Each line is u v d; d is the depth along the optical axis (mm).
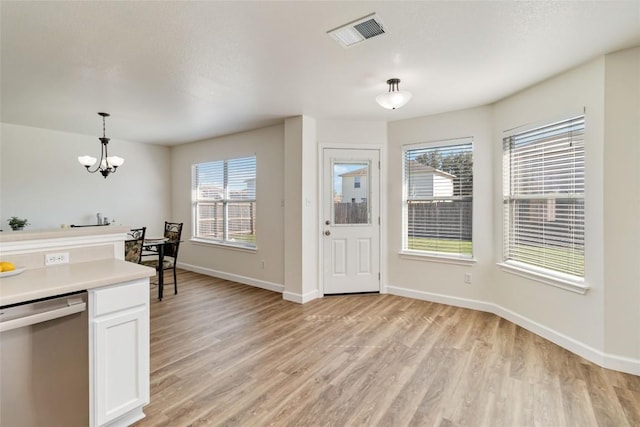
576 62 2527
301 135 4059
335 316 3547
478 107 3668
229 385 2207
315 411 1934
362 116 4074
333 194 4297
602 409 1938
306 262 4125
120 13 1873
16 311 1392
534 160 3084
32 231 1923
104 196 5379
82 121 4297
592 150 2490
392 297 4219
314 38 2166
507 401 2023
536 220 3084
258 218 4832
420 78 2854
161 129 4793
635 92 2297
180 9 1835
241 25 2010
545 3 1791
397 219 4266
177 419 1856
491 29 2061
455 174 3877
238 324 3324
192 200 5887
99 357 1654
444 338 2959
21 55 2395
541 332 2971
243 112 3900
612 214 2377
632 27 2029
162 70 2672
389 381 2256
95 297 1638
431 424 1816
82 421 1625
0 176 4367
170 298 4246
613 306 2383
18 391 1488
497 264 3520
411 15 1904
